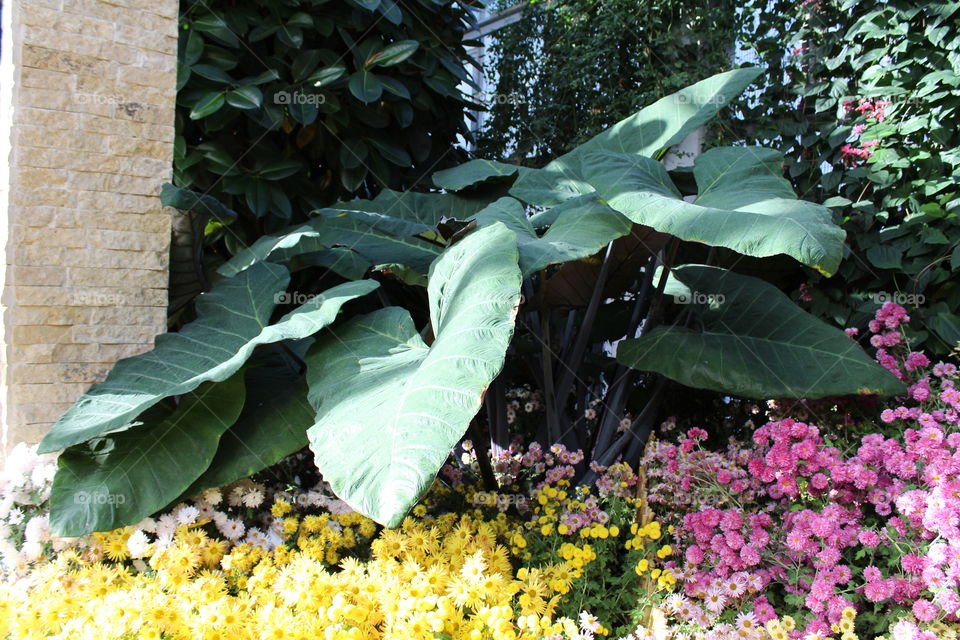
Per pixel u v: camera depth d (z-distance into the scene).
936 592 1.50
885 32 2.77
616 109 4.00
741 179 2.34
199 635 1.55
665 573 1.81
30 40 2.09
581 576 1.87
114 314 2.25
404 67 3.27
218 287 2.44
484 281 1.82
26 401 2.13
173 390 1.84
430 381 1.59
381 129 3.35
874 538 1.66
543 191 2.72
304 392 2.24
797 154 3.17
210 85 2.94
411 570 1.71
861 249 2.80
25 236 2.11
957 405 1.97
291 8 3.06
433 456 1.43
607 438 2.60
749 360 2.31
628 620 1.89
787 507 1.95
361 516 2.04
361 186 3.46
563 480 2.30
